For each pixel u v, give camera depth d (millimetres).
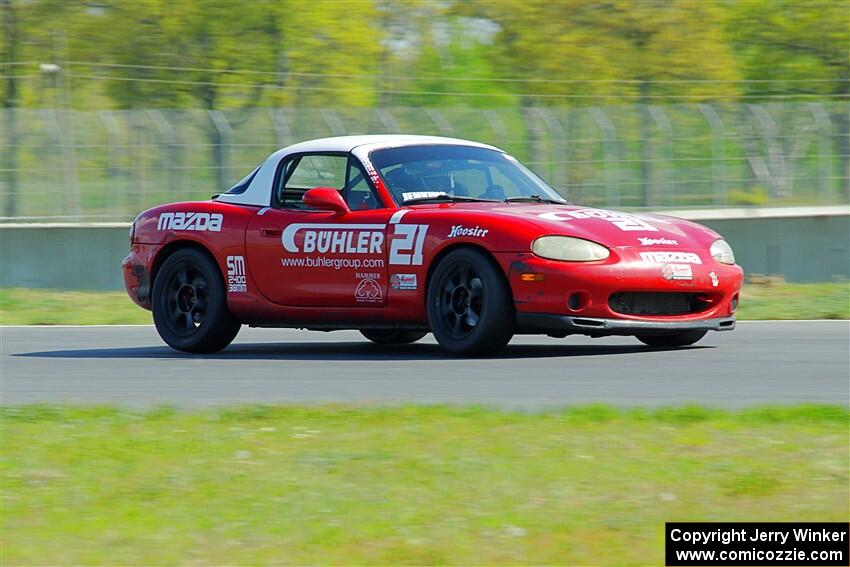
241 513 13055
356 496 13594
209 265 29266
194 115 63188
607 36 86438
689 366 24578
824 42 94875
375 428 17172
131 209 62438
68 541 12234
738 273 26594
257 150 63094
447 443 16047
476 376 23312
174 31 88938
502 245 24875
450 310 25875
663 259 25141
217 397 21703
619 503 13109
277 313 28312
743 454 15078
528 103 67250
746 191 63719
